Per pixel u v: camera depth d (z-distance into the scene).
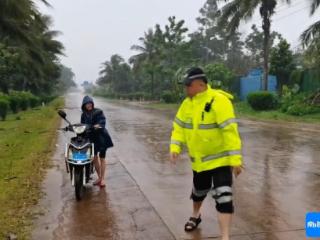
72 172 6.82
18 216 5.73
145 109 37.88
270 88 33.81
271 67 32.78
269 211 5.95
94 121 7.20
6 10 22.08
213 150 4.46
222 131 4.36
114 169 9.03
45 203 6.44
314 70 27.38
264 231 5.16
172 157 4.72
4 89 34.22
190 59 52.69
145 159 10.28
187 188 7.32
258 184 7.55
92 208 6.20
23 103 31.62
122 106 45.84
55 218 5.75
